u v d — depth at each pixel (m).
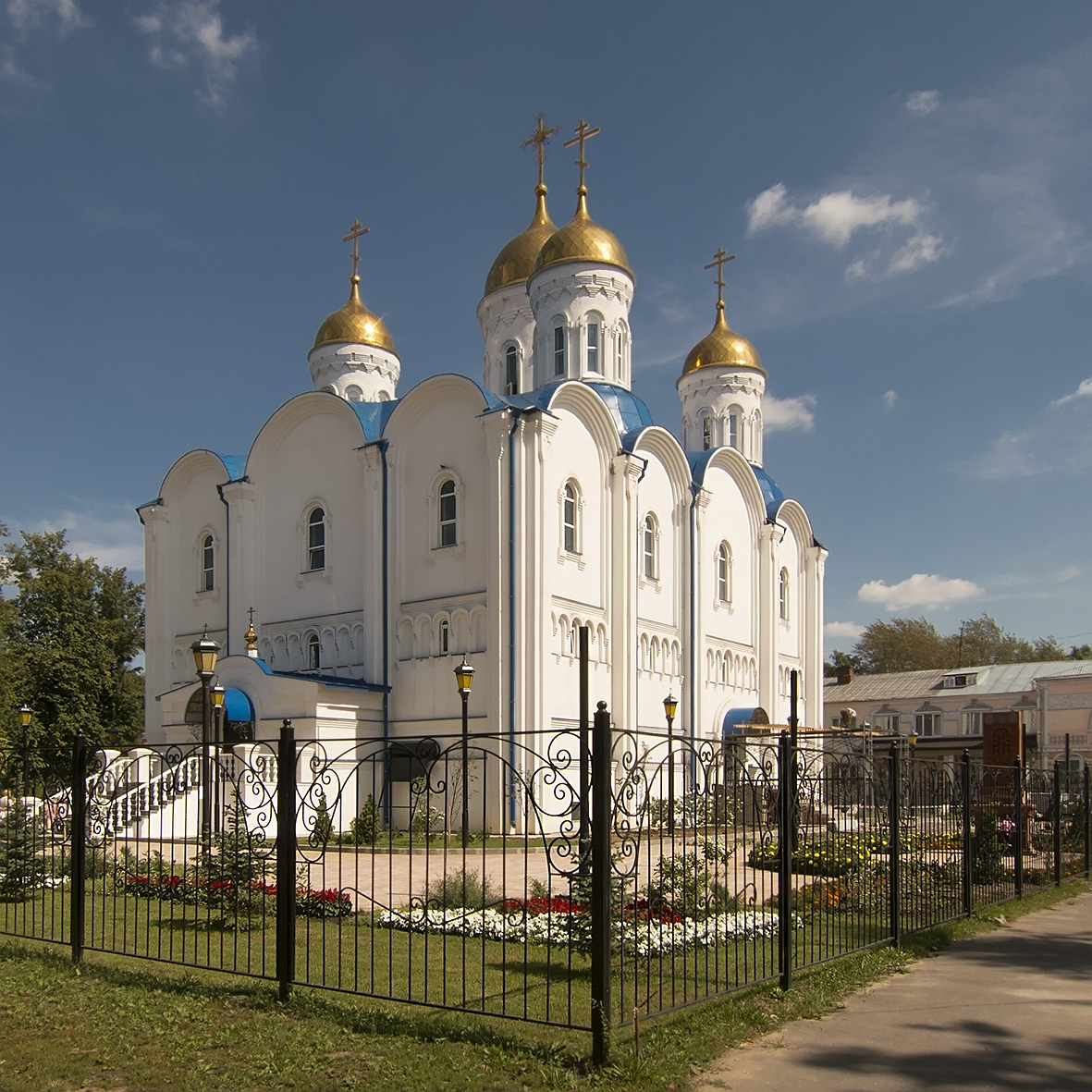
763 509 41.66
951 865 15.30
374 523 31.31
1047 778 23.83
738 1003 9.30
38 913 14.02
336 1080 7.37
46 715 45.59
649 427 34.31
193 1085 7.39
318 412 33.94
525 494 28.44
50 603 47.38
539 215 44.88
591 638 30.97
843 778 13.92
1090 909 16.48
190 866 16.80
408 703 30.23
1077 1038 8.77
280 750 9.42
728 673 38.72
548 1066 7.56
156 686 37.22
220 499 36.56
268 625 34.44
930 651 86.44
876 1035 8.78
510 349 43.72
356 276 46.69
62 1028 8.68
